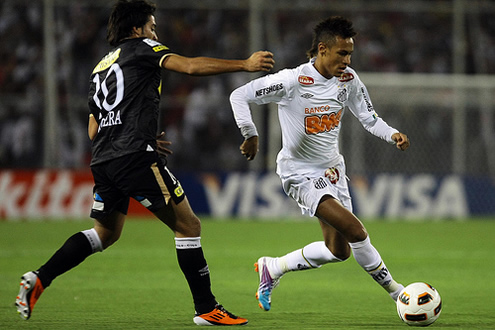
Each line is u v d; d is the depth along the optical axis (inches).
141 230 1831.9
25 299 644.7
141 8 684.1
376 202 2183.8
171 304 828.6
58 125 2198.6
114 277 1061.8
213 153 2288.4
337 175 784.9
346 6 2219.5
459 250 1467.8
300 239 1640.0
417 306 681.6
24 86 2412.6
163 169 663.8
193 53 2511.1
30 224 1914.4
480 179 2228.1
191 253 678.5
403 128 2345.0
